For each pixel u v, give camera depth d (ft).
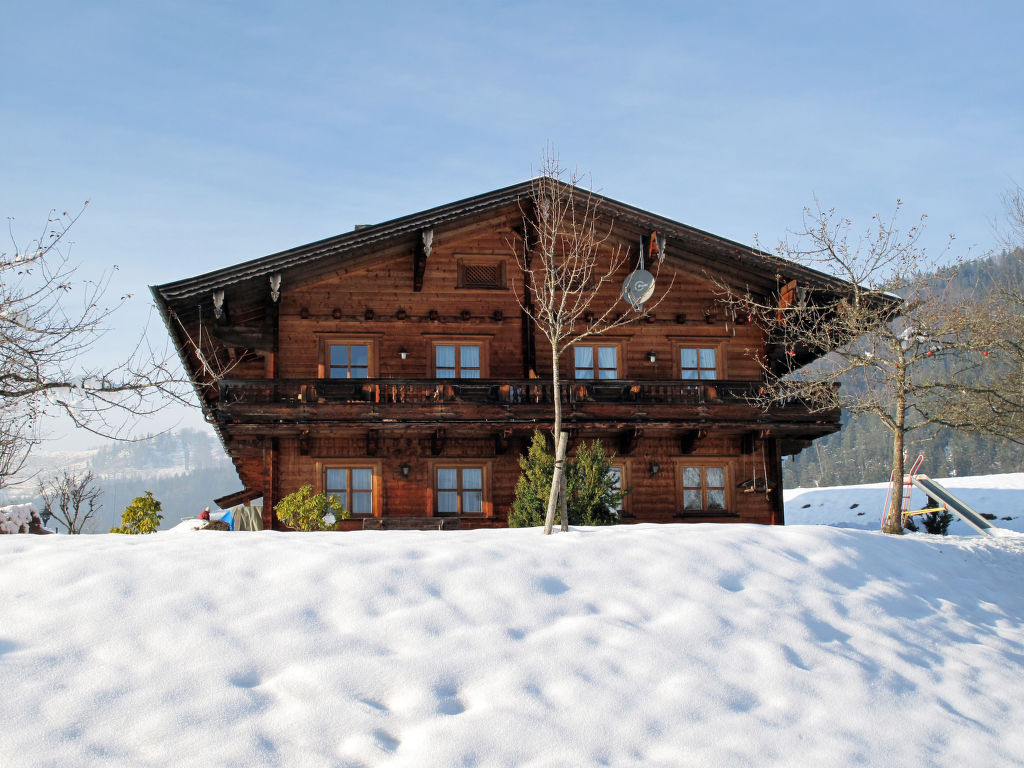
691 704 24.91
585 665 26.17
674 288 74.38
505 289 71.67
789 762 23.04
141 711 21.99
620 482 70.64
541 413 66.18
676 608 30.48
